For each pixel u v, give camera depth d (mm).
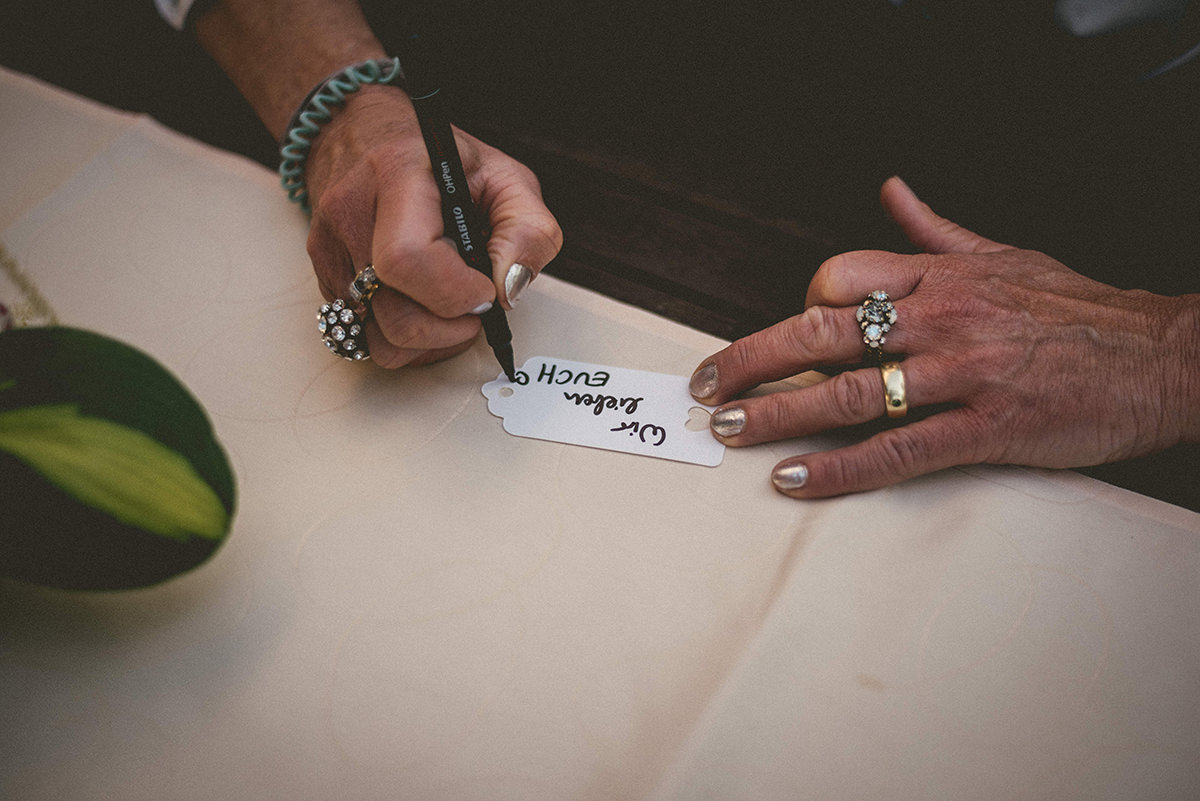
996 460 605
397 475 616
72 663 530
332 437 640
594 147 985
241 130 1069
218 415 654
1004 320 609
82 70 1136
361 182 647
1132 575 550
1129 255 920
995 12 998
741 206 923
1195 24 866
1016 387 593
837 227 904
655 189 939
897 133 1010
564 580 558
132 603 556
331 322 631
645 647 526
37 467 370
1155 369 599
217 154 838
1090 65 969
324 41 773
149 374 398
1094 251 923
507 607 547
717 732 488
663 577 558
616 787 473
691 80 1073
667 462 621
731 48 1115
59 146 842
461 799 477
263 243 770
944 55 1080
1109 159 997
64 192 806
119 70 1137
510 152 978
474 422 646
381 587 560
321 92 747
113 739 501
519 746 492
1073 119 1028
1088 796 469
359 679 521
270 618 547
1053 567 555
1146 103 1034
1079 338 606
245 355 692
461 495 604
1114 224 940
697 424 644
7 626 546
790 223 907
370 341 643
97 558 421
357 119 714
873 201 934
